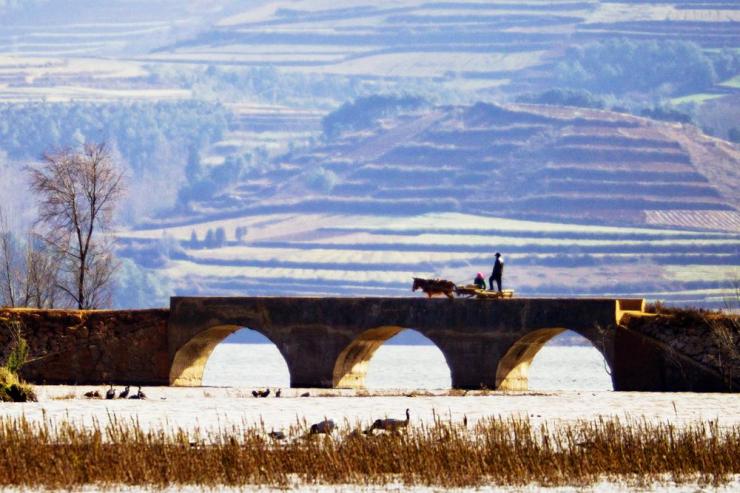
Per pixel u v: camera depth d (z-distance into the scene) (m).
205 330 83.62
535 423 62.91
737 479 50.56
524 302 78.50
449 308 79.88
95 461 49.94
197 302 83.69
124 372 84.44
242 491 48.12
